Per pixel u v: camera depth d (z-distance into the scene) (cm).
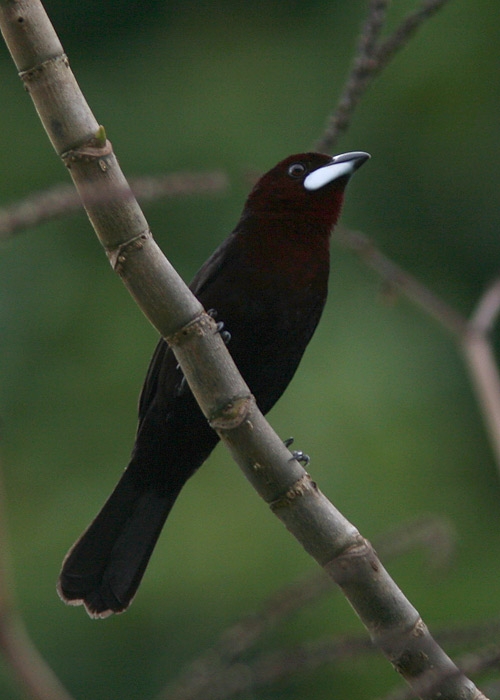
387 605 457
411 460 1169
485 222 1421
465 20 1397
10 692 940
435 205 1431
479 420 1211
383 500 1145
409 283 658
